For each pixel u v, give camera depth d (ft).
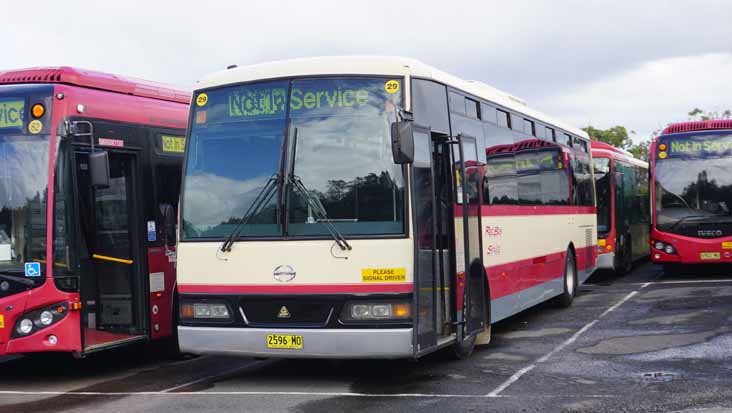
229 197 30.42
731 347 35.86
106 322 34.76
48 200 32.58
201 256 30.45
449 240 32.91
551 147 52.26
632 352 35.65
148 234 37.37
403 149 27.58
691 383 29.04
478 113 38.37
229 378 33.32
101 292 34.65
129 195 37.01
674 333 40.19
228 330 29.81
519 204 43.75
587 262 61.16
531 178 46.83
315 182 29.50
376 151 29.27
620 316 47.52
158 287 37.68
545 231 48.96
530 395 27.89
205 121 31.42
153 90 40.01
